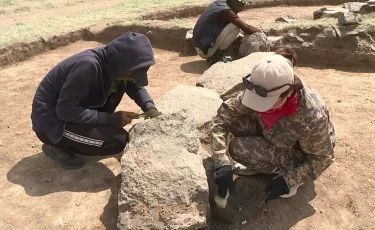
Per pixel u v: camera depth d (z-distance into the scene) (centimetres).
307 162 281
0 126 435
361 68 560
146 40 304
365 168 346
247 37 582
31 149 385
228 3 573
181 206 265
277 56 247
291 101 251
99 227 290
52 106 323
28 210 305
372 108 442
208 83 446
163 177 275
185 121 314
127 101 479
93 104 328
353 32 566
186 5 900
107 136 326
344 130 402
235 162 338
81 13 881
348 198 315
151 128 310
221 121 288
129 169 283
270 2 982
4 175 347
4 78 573
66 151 347
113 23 766
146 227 259
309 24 611
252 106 248
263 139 292
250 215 301
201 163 291
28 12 1005
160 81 540
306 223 293
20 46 638
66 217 298
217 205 294
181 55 650
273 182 280
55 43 689
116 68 304
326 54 578
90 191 323
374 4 689
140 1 987
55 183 333
